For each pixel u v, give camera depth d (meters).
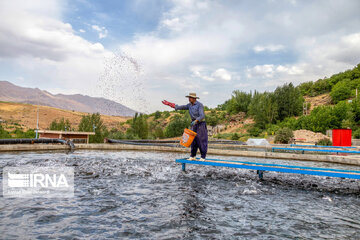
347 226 3.13
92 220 3.07
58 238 2.51
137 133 27.62
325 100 66.81
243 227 2.98
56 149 14.87
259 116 45.03
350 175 5.37
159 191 4.73
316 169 6.16
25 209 3.40
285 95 48.38
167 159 10.78
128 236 2.61
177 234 2.70
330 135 32.12
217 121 54.84
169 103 7.62
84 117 21.72
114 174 6.41
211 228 2.91
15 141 13.98
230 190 5.06
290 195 4.86
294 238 2.69
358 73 74.06
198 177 6.55
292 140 26.84
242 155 13.99
